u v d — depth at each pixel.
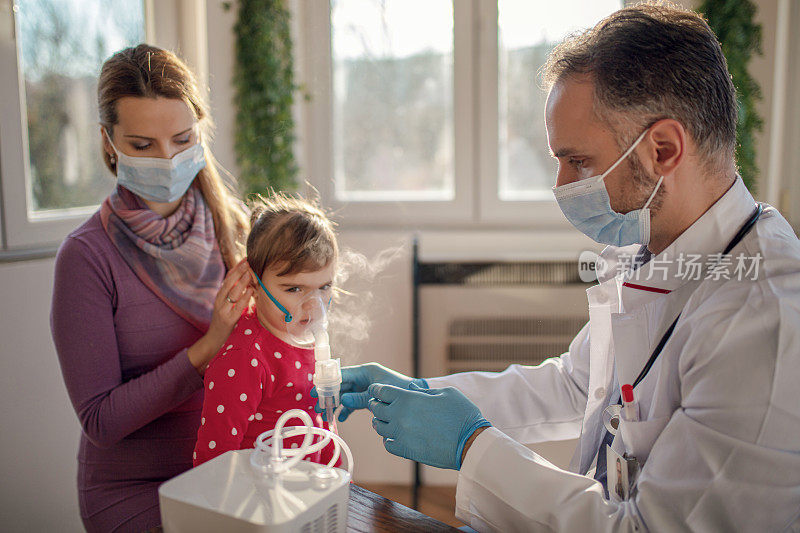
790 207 2.73
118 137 1.23
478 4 2.90
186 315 1.28
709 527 0.81
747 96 2.56
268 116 2.76
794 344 0.81
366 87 3.05
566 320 2.74
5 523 1.80
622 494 0.95
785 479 0.79
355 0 2.98
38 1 1.96
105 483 1.27
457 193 3.04
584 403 1.30
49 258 1.92
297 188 2.92
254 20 2.67
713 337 0.86
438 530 0.86
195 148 1.29
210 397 1.07
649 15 0.97
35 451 1.89
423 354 2.84
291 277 1.10
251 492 0.75
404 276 2.84
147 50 1.26
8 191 1.86
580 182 1.01
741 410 0.81
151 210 1.33
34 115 1.97
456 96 2.97
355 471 2.88
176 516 0.74
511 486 0.91
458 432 0.99
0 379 1.78
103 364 1.20
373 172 3.11
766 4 2.61
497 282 2.76
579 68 0.98
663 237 1.05
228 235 1.41
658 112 0.94
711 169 0.98
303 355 1.16
